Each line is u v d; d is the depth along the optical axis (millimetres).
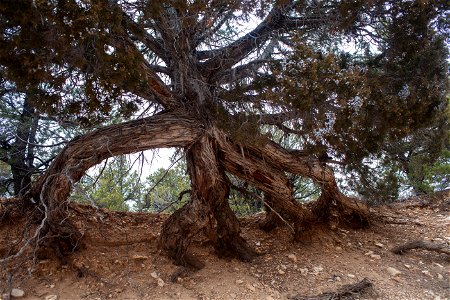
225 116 6125
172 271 5879
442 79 6594
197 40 6582
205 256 6637
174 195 13266
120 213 8570
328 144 6262
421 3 5973
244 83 6305
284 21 6867
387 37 6855
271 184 7102
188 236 6258
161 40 6840
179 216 6375
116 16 4648
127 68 4770
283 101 5590
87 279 5430
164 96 6453
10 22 4066
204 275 5988
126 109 5711
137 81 4988
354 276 6398
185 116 6488
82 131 8594
